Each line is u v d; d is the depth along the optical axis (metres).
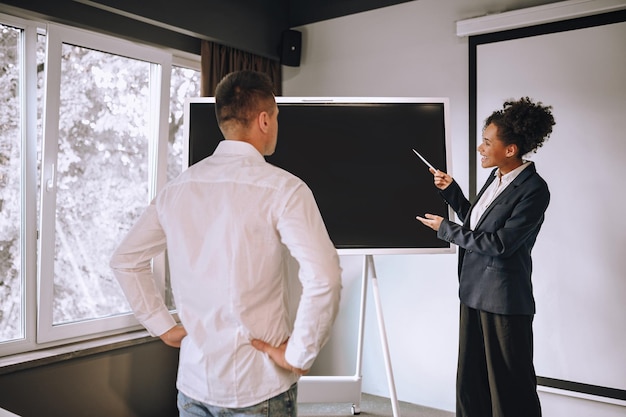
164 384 3.23
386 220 2.89
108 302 3.08
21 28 2.65
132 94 3.12
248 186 1.38
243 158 1.45
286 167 2.91
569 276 3.04
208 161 1.48
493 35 3.21
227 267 1.36
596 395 2.98
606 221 2.94
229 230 1.37
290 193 1.37
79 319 2.94
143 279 1.57
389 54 3.57
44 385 2.67
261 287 1.38
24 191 2.68
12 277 2.67
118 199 3.09
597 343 2.97
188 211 1.42
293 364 1.35
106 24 2.92
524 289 2.55
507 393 2.55
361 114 2.95
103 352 2.92
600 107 2.94
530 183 2.53
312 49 3.86
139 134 3.17
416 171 2.92
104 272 3.05
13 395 2.56
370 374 3.67
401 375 3.56
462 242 2.56
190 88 3.52
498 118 2.59
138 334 3.13
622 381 2.92
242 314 1.36
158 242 1.56
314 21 3.85
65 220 2.85
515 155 2.59
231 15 3.47
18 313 2.70
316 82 3.85
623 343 2.91
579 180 3.00
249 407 1.38
